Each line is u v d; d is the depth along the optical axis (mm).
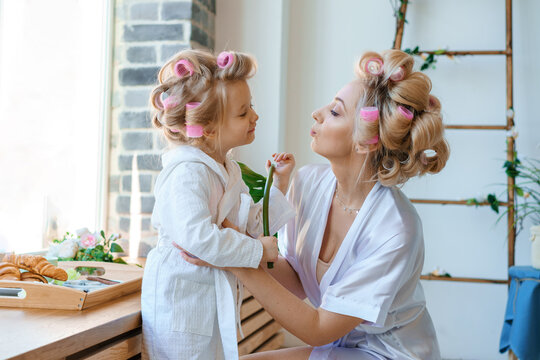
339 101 1582
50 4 2551
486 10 3188
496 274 3168
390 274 1461
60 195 2627
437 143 1582
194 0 2854
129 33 2885
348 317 1445
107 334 1324
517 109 3172
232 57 1456
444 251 3207
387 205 1564
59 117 2613
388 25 3273
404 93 1504
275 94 3131
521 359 2641
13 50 2348
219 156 1521
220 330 1388
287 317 1411
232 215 1508
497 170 3182
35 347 1106
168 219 1384
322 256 1687
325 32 3326
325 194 1692
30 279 1582
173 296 1384
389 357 1519
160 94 1495
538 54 3152
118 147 2889
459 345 3188
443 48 3209
